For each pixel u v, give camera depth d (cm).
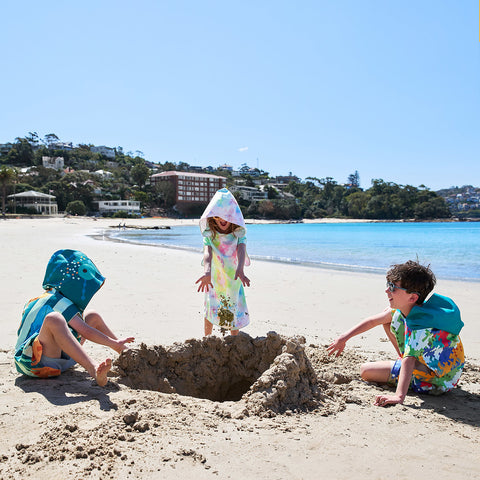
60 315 297
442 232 5531
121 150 19562
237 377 360
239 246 397
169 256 1580
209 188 13288
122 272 1077
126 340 321
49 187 10362
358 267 1371
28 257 1367
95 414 243
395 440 230
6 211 8869
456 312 304
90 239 2819
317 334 518
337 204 15812
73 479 181
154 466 193
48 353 303
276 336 350
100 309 634
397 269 302
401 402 285
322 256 1891
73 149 16538
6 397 267
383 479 192
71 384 291
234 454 208
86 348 398
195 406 267
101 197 11200
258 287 905
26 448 205
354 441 228
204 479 185
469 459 212
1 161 13612
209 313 400
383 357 403
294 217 14012
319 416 260
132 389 291
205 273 387
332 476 192
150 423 233
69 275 317
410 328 301
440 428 247
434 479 193
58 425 227
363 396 296
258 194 14375
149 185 13088
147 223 8456
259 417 254
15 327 507
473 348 464
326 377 321
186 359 348
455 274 1239
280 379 278
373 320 345
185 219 11075
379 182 15638
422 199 14962
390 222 14338
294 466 200
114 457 200
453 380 303
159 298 730
